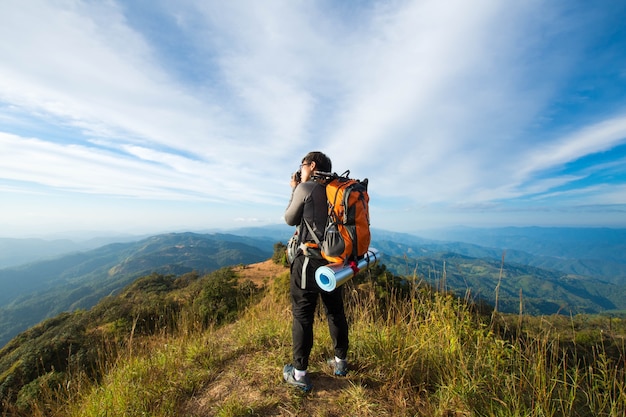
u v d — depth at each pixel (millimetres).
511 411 1991
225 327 4316
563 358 2207
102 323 13578
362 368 2562
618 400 1965
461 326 2807
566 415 1989
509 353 2467
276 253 32188
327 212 2170
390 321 3236
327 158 2402
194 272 39594
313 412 2066
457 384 2203
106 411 2348
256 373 2617
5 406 3092
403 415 2004
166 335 3920
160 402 2412
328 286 1964
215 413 2213
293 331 2301
